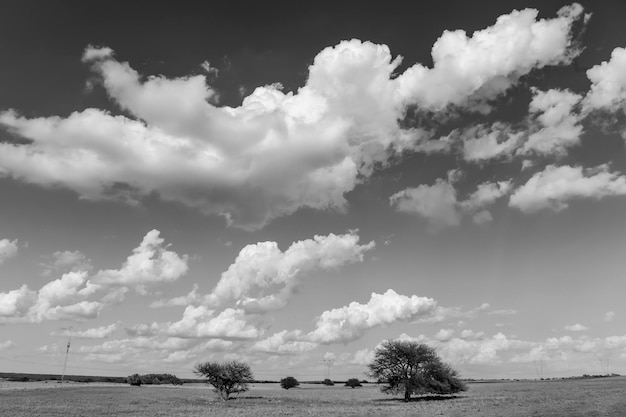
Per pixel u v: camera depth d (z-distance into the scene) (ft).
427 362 314.96
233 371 325.83
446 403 241.35
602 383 423.64
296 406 246.47
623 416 126.00
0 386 468.75
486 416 148.15
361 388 618.44
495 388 444.96
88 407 224.12
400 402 278.26
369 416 169.89
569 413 139.95
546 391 312.29
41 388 421.18
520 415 144.46
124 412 197.57
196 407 234.99
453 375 317.01
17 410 199.41
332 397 348.18
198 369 326.44
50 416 173.68
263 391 485.56
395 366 317.22
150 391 407.44
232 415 180.96
